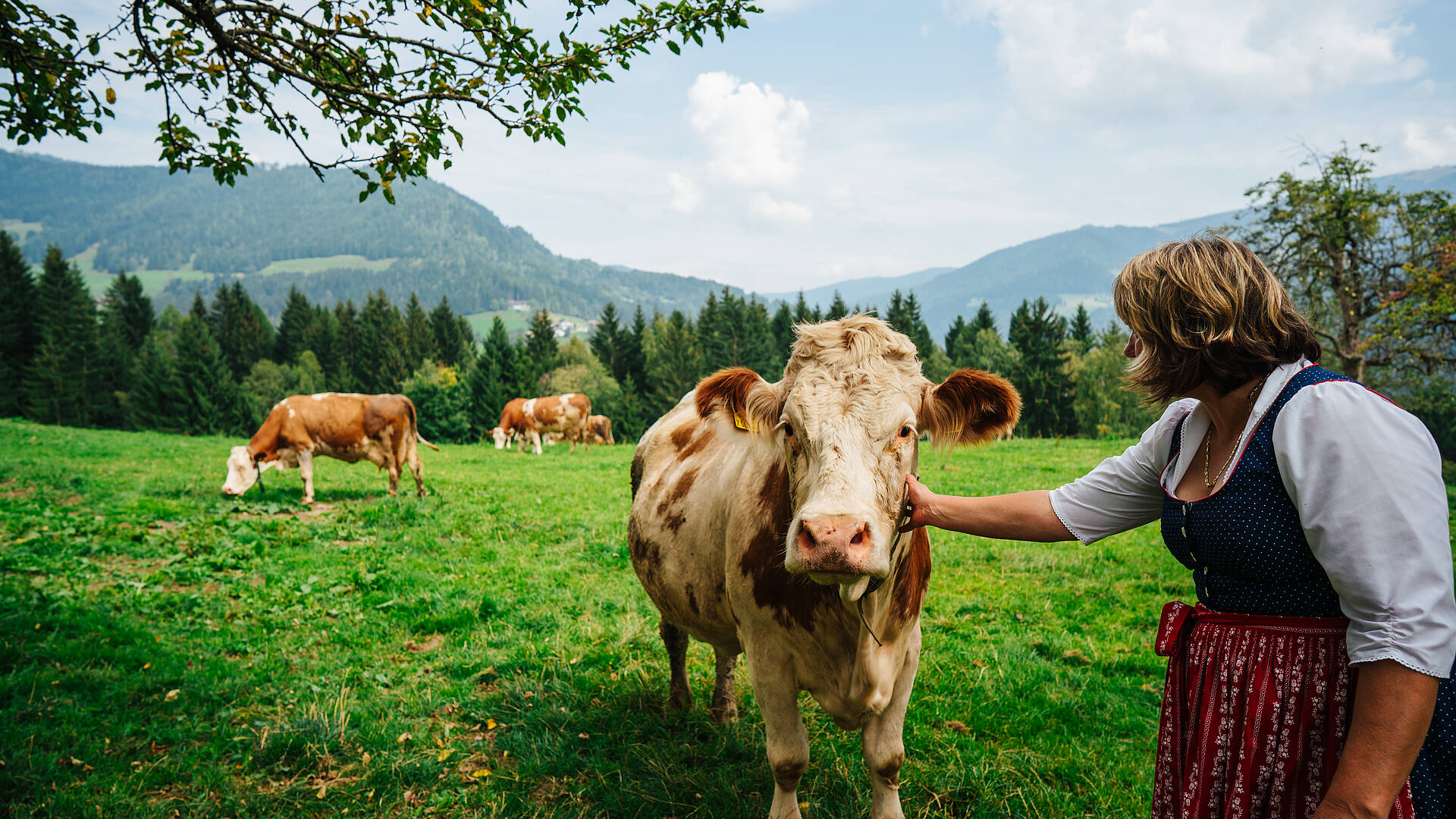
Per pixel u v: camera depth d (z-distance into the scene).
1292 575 1.57
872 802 3.23
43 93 3.92
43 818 3.64
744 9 4.27
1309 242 26.02
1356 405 1.47
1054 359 59.25
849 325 2.63
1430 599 1.33
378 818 3.77
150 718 4.63
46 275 65.62
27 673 4.98
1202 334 1.65
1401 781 1.36
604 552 8.88
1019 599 7.20
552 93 4.25
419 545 9.20
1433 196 23.70
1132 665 5.59
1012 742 4.39
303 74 4.03
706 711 4.73
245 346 97.00
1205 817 1.68
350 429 12.39
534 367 76.62
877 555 2.16
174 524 9.87
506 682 5.23
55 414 62.47
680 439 4.40
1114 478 2.16
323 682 5.18
